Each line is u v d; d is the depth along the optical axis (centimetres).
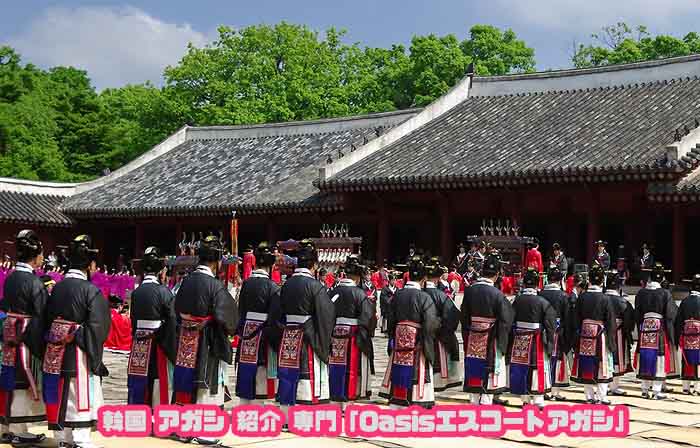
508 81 3822
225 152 4488
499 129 3425
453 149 3331
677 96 3200
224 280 2439
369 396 1225
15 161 5488
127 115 7475
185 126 4803
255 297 1120
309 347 1084
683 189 2592
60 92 6488
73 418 917
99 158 6231
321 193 3500
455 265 2800
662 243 2894
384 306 2456
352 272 1212
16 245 959
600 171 2684
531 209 3119
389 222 3453
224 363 1034
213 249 1031
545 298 1420
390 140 3622
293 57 6069
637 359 1597
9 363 945
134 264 1118
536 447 1034
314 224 3691
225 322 1010
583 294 1407
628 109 3219
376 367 1838
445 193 3234
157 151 4684
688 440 1097
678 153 2602
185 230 4081
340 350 1191
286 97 5916
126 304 2098
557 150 2998
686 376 1566
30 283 938
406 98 6394
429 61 6172
